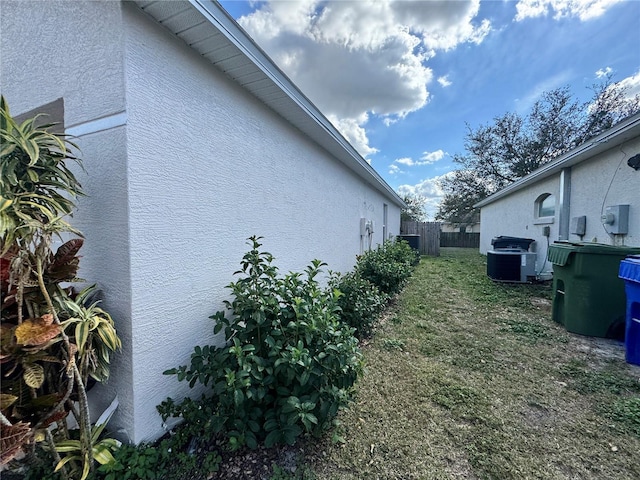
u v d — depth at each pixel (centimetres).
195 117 215
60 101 201
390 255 641
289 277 231
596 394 241
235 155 257
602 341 349
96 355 160
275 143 321
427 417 212
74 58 187
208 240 228
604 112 1298
